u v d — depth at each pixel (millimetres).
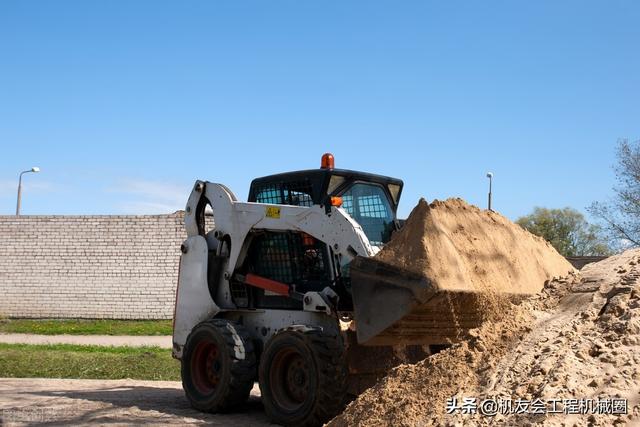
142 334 20109
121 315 22297
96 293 22438
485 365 4883
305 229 7598
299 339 6895
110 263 22500
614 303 4984
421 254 5812
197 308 8555
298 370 7051
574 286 5566
